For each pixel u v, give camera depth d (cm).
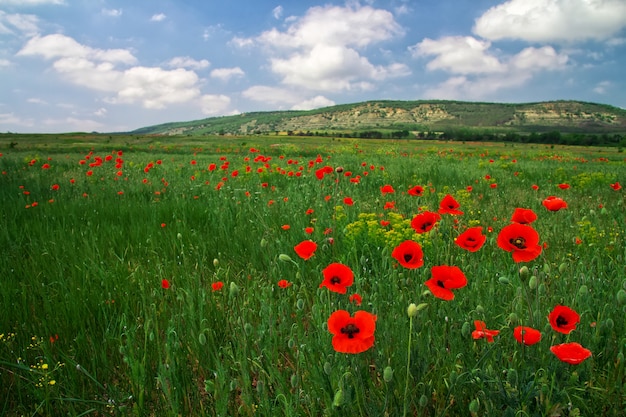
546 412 149
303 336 223
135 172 1265
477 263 323
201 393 220
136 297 307
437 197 724
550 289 278
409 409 167
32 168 1425
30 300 307
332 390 169
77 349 243
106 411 206
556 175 1193
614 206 655
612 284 265
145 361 214
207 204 706
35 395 202
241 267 400
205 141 7369
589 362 188
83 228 525
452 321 223
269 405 175
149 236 461
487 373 172
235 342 227
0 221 524
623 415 170
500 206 688
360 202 657
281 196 762
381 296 257
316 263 374
